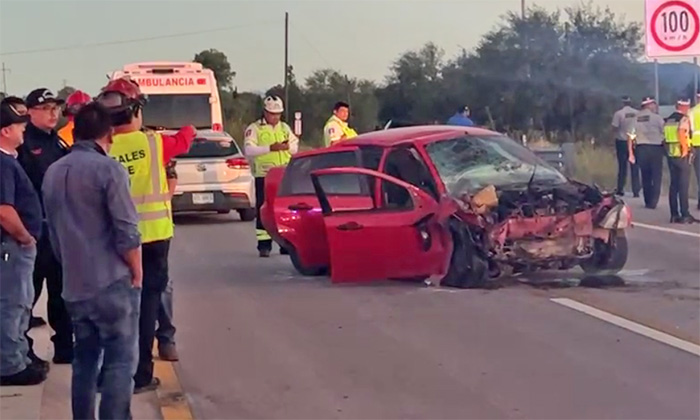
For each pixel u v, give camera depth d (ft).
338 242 40.86
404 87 153.79
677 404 25.12
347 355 30.58
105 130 22.20
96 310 21.75
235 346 32.14
